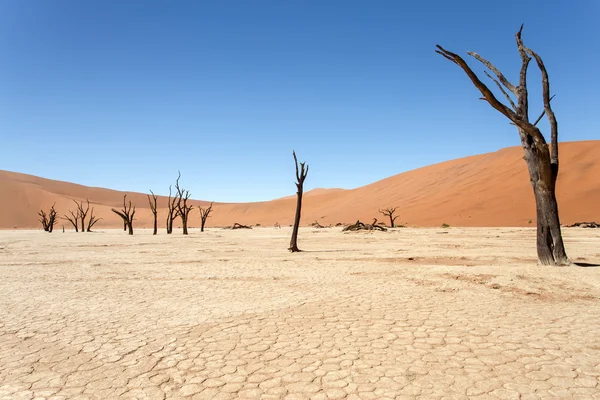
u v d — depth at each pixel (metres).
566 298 8.27
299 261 16.05
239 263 15.59
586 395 4.03
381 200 91.31
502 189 64.38
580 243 24.02
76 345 5.74
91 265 15.41
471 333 6.02
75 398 4.12
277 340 5.84
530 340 5.67
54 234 54.84
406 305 7.86
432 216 63.94
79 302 8.56
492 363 4.86
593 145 67.06
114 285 10.70
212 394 4.17
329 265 14.48
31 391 4.29
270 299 8.66
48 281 11.46
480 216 57.53
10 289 10.18
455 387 4.23
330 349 5.43
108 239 37.16
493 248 21.28
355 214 87.00
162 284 10.81
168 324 6.77
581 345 5.46
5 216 112.00
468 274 10.93
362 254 18.64
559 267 11.80
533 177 12.91
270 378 4.54
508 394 4.07
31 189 126.50
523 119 11.99
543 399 3.95
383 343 5.62
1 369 4.89
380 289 9.54
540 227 12.80
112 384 4.45
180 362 5.06
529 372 4.59
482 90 11.53
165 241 32.91
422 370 4.68
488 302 8.02
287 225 98.69
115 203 157.38
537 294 8.62
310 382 4.41
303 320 6.90
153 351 5.46
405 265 14.07
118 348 5.59
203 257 18.22
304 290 9.62
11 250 23.45
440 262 15.09
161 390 4.28
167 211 140.38
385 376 4.54
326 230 55.81
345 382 4.40
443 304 7.89
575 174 59.91
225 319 7.04
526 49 12.77
